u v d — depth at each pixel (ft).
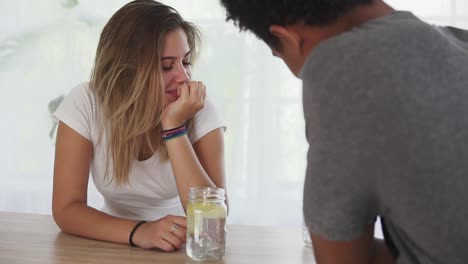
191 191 4.11
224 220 4.09
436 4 8.96
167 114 5.15
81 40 10.23
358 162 2.64
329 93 2.69
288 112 9.51
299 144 9.48
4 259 3.96
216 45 9.69
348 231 2.78
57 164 5.22
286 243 4.59
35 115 10.43
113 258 4.06
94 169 5.55
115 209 5.78
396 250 2.99
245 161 9.63
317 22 2.85
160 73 5.24
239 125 9.64
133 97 5.19
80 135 5.28
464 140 2.60
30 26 10.36
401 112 2.57
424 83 2.61
